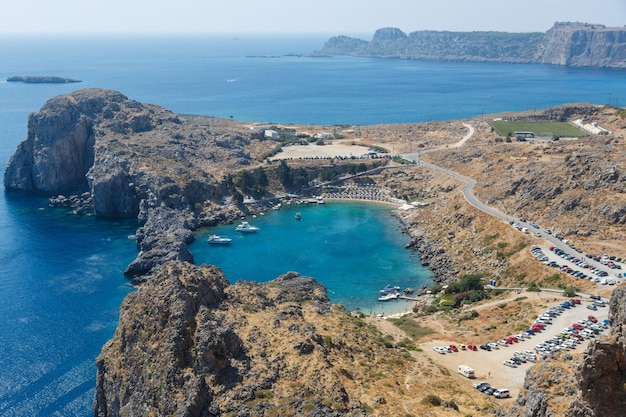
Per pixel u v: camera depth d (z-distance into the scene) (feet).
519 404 259.39
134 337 369.50
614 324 227.61
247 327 382.83
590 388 198.90
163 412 311.47
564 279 606.14
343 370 361.10
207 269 448.24
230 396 312.91
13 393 471.62
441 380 386.11
